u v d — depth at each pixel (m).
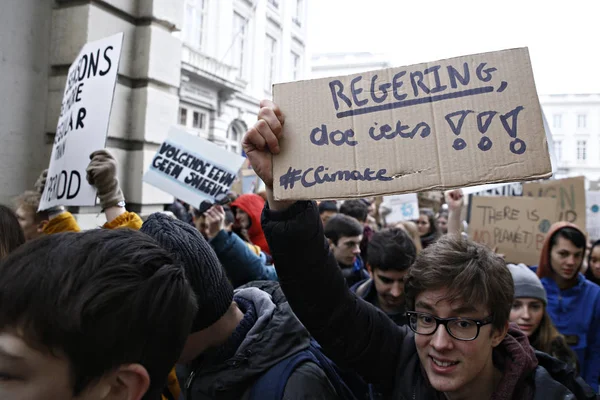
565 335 2.58
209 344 1.12
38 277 0.59
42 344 0.57
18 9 3.38
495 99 0.97
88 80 2.12
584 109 30.34
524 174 0.92
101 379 0.61
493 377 1.16
